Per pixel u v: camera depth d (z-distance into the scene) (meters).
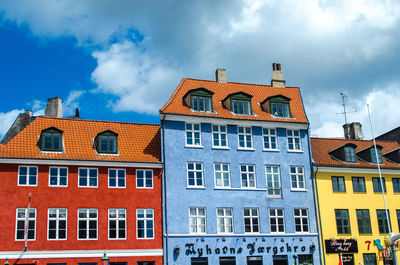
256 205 35.03
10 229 29.67
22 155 30.92
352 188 37.94
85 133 34.50
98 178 32.22
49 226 30.50
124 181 32.75
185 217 33.19
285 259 34.66
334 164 37.84
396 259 34.59
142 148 34.78
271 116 37.81
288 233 35.16
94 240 31.05
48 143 32.12
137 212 32.44
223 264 33.19
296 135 37.94
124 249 31.44
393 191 39.16
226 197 34.50
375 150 38.50
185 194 33.59
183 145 34.56
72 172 31.77
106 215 31.72
